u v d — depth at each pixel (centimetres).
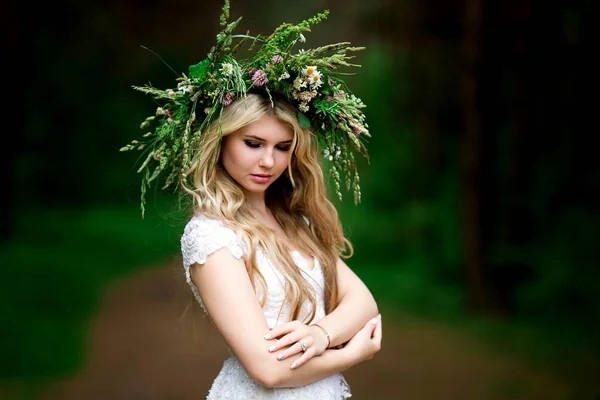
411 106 1226
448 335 763
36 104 1823
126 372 636
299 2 1592
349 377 622
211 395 244
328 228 264
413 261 1132
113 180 2102
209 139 232
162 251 1420
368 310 245
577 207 853
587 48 812
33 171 1869
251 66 234
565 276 813
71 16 1568
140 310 908
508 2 836
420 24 1012
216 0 1597
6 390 574
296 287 234
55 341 739
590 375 596
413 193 1310
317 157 257
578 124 838
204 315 279
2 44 1210
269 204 264
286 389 229
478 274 859
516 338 730
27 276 1075
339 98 244
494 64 868
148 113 2233
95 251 1376
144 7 1612
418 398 559
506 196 879
